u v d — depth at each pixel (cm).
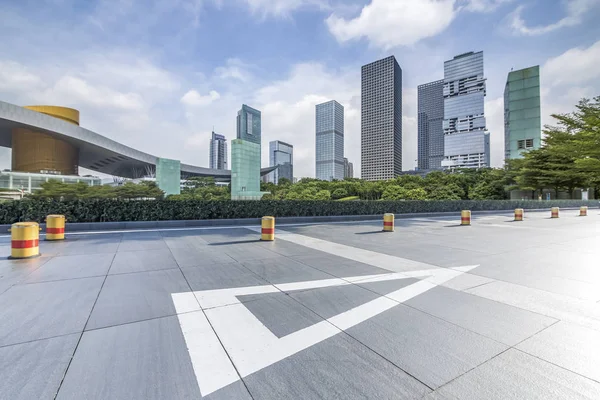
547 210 2977
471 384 235
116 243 886
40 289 459
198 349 289
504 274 565
